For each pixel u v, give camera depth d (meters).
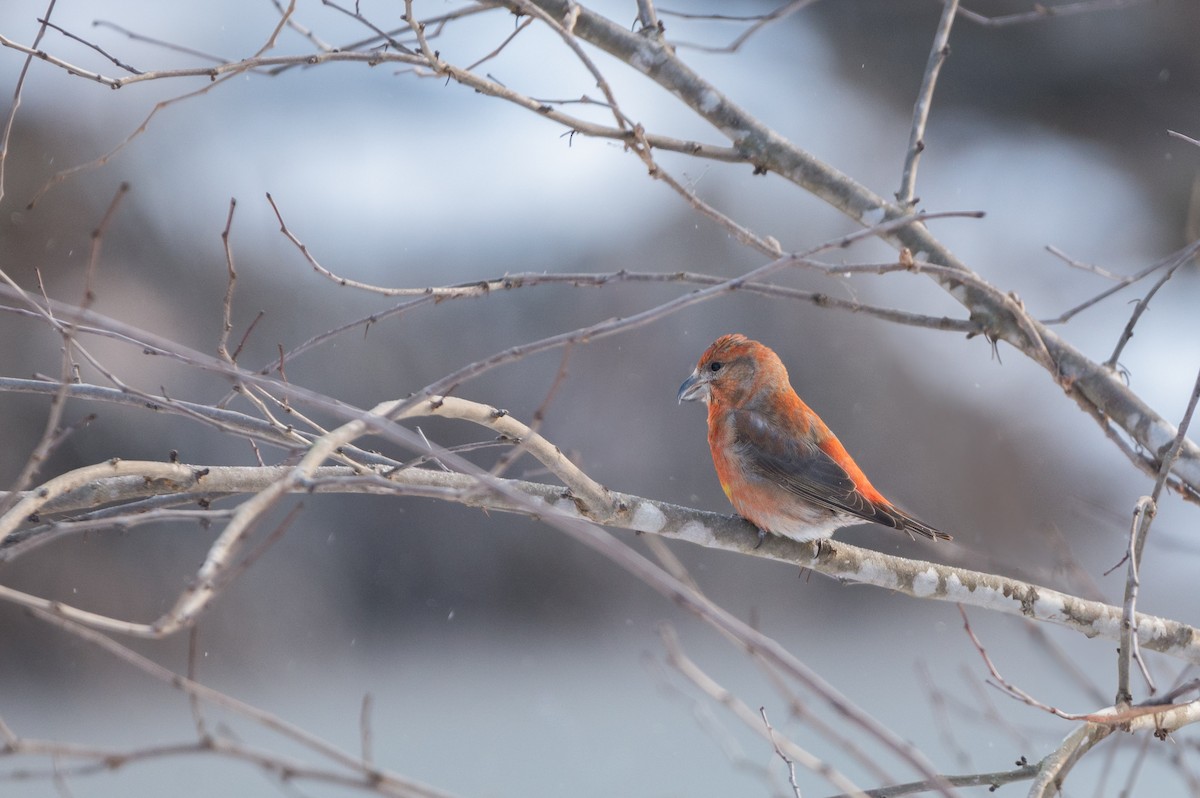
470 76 5.39
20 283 17.19
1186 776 5.35
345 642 16.39
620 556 3.55
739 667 15.68
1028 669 14.94
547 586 17.39
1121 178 24.89
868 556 6.60
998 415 19.66
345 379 18.23
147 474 5.05
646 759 12.49
